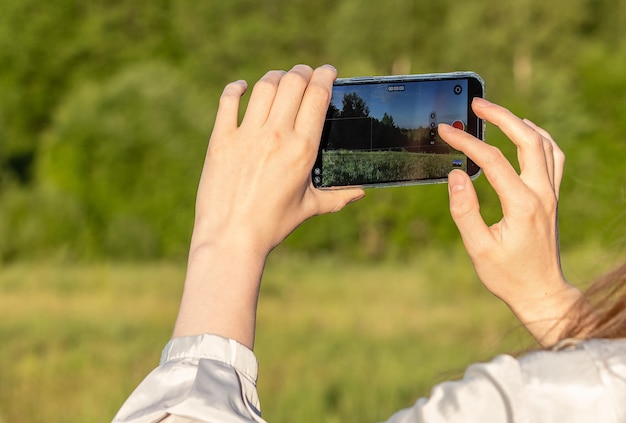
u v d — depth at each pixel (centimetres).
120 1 4731
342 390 709
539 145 112
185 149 3062
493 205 1539
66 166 3064
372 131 147
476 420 86
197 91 3884
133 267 2194
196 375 100
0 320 1184
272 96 112
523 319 110
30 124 4606
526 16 3972
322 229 3069
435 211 3009
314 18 4522
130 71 3366
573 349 91
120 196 3005
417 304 1437
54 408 679
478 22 4028
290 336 1038
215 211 110
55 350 938
